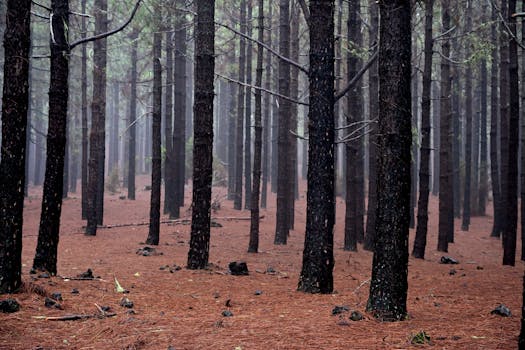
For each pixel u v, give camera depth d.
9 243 6.43
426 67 14.97
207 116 10.65
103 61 19.55
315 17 7.96
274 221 22.69
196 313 6.22
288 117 16.61
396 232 5.85
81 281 8.17
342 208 27.97
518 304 7.23
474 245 19.61
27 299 6.26
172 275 9.59
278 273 10.62
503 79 18.25
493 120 21.28
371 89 16.00
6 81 6.50
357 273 11.11
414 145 24.05
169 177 23.78
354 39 14.72
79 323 5.51
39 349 4.56
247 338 4.90
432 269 12.42
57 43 8.34
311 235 8.00
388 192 5.88
